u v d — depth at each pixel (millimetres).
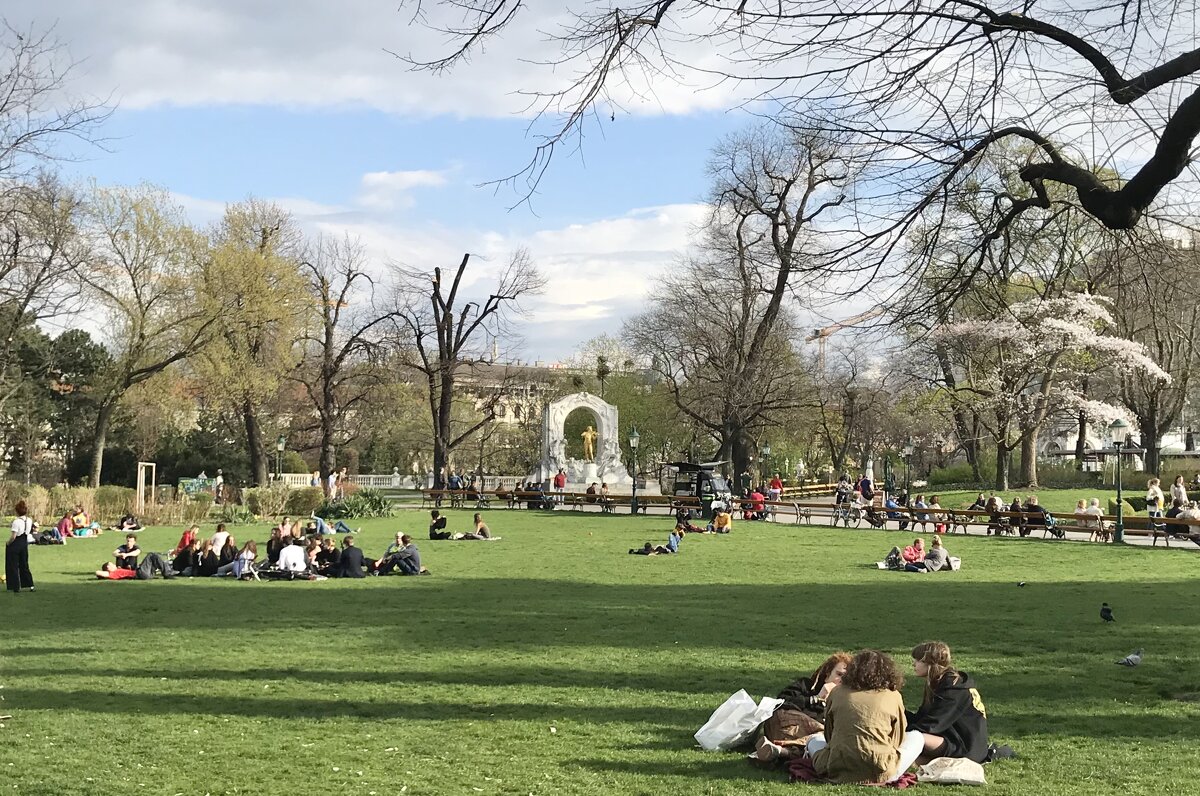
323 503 48531
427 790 7703
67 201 43688
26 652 14414
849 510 43969
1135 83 8836
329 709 10641
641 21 8625
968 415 63969
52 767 8344
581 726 9828
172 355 57688
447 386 65438
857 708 7809
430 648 14680
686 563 28812
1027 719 10055
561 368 107875
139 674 12688
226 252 56625
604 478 67938
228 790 7707
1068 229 11281
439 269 65312
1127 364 48125
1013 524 37875
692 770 8234
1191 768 8180
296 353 63156
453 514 50969
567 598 20984
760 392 58625
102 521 43469
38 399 69688
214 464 73625
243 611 19156
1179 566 27484
